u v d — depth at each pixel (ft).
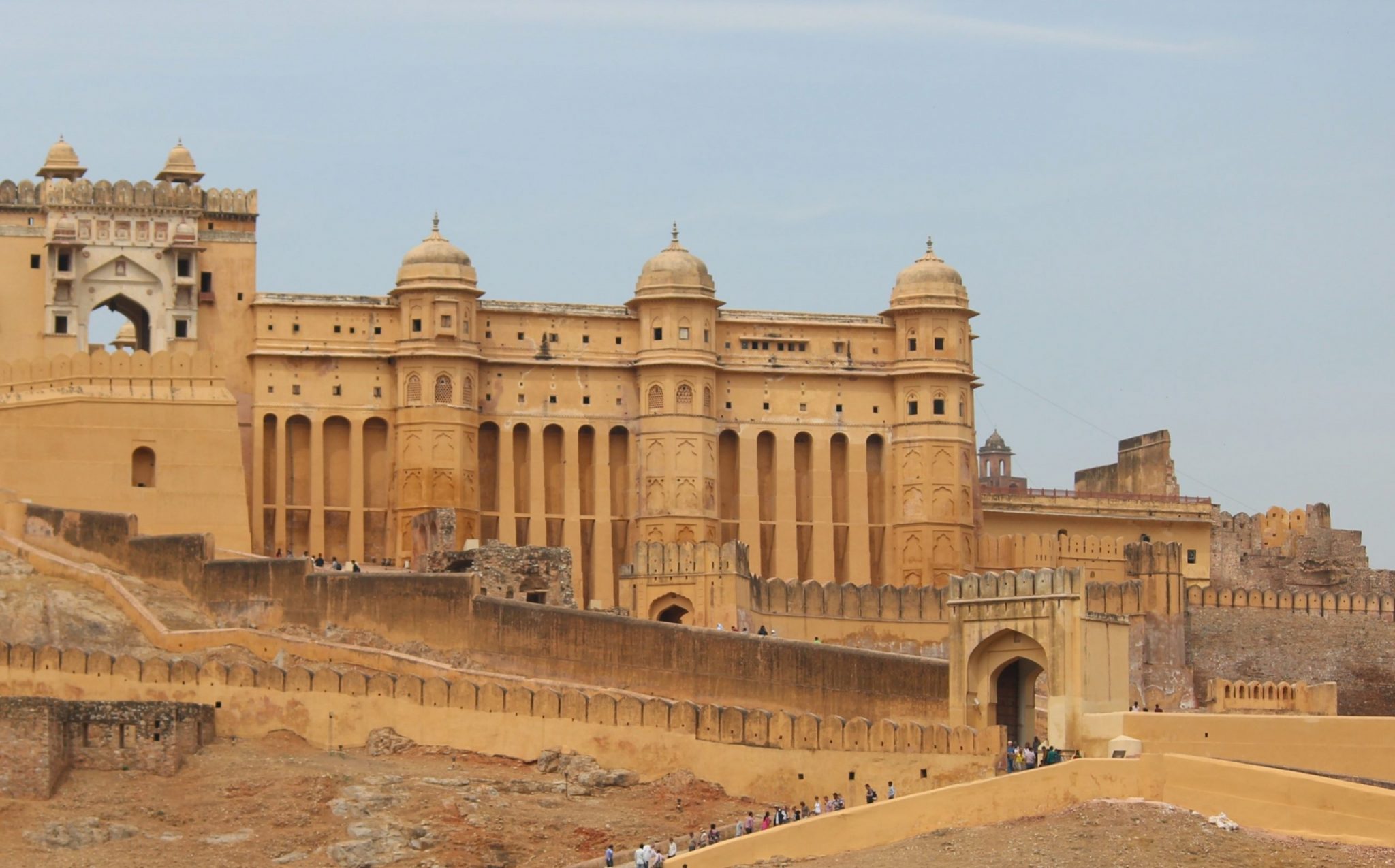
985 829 264.93
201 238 420.36
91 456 384.27
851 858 262.26
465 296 421.59
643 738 304.30
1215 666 401.70
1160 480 499.51
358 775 296.71
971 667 299.99
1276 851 250.98
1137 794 268.41
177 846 278.26
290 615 341.41
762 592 380.99
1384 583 481.46
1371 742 278.87
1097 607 386.52
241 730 311.06
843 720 299.58
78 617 333.42
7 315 412.16
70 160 423.23
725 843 268.82
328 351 419.54
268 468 416.05
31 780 284.20
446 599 335.67
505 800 295.28
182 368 392.88
